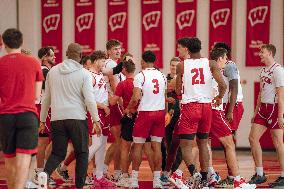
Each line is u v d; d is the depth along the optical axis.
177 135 12.52
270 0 22.06
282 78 12.19
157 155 12.40
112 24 23.75
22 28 24.17
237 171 11.65
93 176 13.37
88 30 23.97
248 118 22.34
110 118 13.63
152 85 12.24
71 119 10.09
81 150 10.21
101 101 12.73
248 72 22.39
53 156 10.23
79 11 24.03
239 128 22.42
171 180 11.49
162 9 23.33
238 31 22.42
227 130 11.84
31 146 9.09
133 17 23.64
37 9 24.30
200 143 11.71
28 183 12.15
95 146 12.27
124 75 14.31
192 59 11.59
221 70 12.47
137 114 12.41
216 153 21.52
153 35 23.42
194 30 23.02
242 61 22.42
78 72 10.23
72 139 10.23
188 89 11.47
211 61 11.52
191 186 11.44
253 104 22.33
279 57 22.05
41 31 24.31
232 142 11.88
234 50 22.69
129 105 12.34
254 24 22.25
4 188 12.10
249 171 15.92
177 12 23.19
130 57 13.89
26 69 9.11
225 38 22.78
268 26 22.11
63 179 13.45
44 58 13.19
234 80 12.18
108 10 23.80
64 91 10.17
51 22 24.20
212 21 22.86
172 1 23.28
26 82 9.09
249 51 22.33
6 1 23.67
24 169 9.02
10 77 9.03
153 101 12.26
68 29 24.17
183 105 11.50
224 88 11.32
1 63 9.09
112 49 13.69
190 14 23.06
